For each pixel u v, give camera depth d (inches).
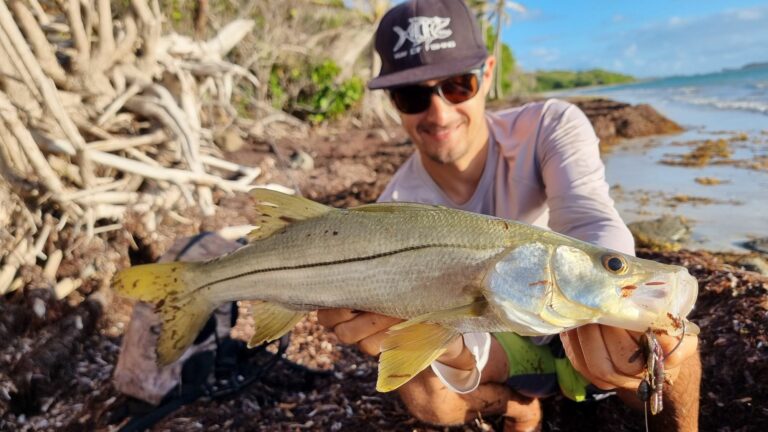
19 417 34.9
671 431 25.9
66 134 47.0
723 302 37.5
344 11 208.4
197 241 35.4
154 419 31.3
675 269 19.3
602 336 20.5
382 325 23.1
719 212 65.1
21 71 45.0
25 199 44.5
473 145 30.9
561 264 19.9
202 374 33.3
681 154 102.3
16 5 47.4
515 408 29.1
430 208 22.0
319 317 24.7
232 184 57.6
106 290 46.2
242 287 24.6
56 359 38.5
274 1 162.2
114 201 49.9
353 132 161.0
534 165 30.1
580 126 29.1
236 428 31.9
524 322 20.2
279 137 131.9
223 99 75.0
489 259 20.6
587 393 27.6
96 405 34.5
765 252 51.5
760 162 87.4
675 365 20.5
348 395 34.6
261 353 39.2
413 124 30.8
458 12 30.2
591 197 27.0
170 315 26.1
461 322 21.0
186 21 124.0
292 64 167.9
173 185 55.2
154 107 55.6
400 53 30.1
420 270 21.4
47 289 42.2
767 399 28.8
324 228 23.0
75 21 50.7
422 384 27.8
